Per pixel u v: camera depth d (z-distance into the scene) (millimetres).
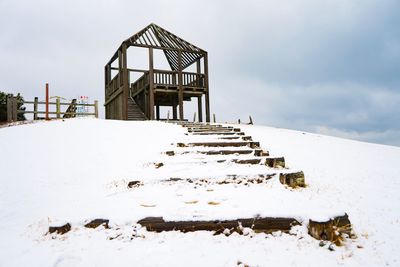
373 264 2943
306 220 3508
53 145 8367
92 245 3246
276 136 11656
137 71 17578
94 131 10328
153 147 7980
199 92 18344
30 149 7961
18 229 3762
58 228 3527
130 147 8156
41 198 4863
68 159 7129
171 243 3270
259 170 5566
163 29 17672
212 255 3020
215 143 7797
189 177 5102
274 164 6141
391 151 10734
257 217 3543
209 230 3500
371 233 3670
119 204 4152
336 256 3045
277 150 9125
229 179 5148
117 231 3463
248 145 7902
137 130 10656
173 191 4719
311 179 6227
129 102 19438
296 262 2904
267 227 3502
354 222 3979
